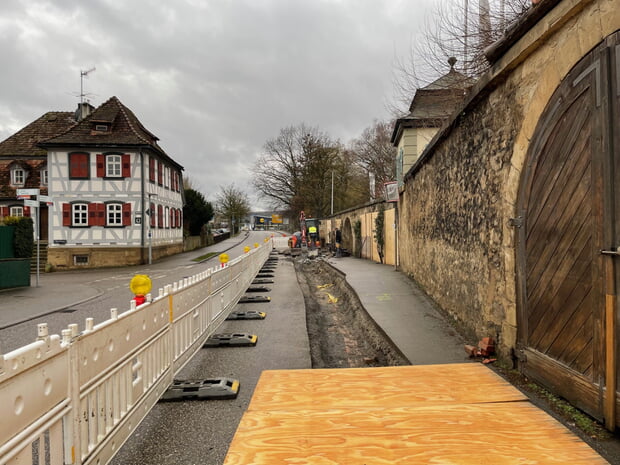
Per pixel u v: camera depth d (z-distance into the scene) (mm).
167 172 30312
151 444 3104
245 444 2049
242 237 64750
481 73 7719
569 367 3131
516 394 2723
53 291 13602
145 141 24688
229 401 3902
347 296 10688
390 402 2594
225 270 7363
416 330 6133
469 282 5543
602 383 2746
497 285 4484
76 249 23938
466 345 5023
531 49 3617
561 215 3225
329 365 6035
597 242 2775
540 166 3539
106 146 24156
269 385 2926
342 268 15117
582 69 2947
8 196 26438
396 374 3170
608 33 2672
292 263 22375
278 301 9516
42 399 1908
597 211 2773
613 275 2619
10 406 1679
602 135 2711
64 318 9023
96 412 2486
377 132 42812
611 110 2639
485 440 2072
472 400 2631
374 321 6855
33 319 8953
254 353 5449
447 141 6746
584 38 2922
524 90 3852
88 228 24188
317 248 25812
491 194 4660
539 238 3562
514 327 4035
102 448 2541
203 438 3188
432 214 8102
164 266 22672
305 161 47344
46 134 29125
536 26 3428
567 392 3139
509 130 4176
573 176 3066
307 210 47688
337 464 1864
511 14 6820
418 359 4742
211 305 6074
